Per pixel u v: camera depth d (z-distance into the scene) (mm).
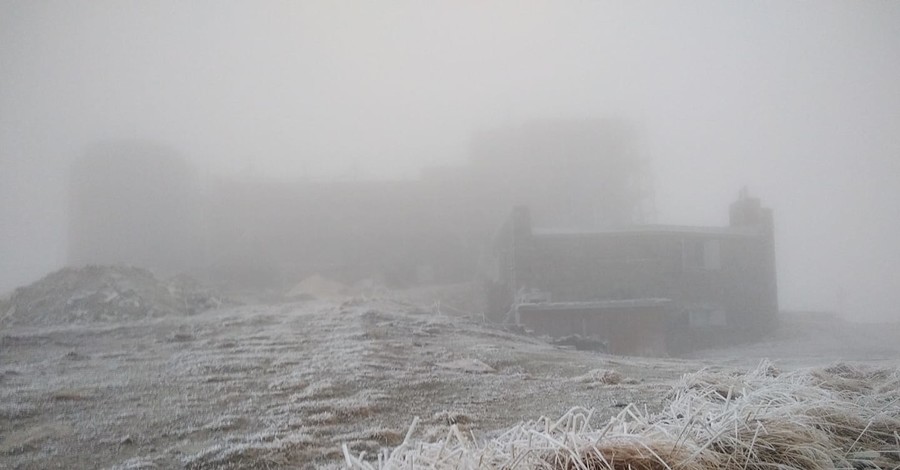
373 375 9273
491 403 8031
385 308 18094
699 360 14570
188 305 19078
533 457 3824
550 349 14086
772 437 4289
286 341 12148
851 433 4867
